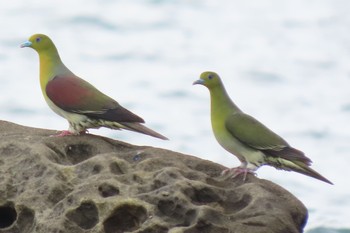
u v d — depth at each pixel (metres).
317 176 16.61
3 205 14.96
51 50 17.58
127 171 15.19
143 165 15.30
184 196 14.45
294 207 15.15
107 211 14.32
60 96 17.06
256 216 14.57
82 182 14.84
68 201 14.52
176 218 14.35
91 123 16.98
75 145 16.27
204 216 14.18
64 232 14.26
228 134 16.97
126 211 14.42
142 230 14.16
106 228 14.36
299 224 15.19
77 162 16.08
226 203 14.94
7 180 15.03
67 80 17.31
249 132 16.78
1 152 15.53
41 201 14.66
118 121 16.89
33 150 15.34
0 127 17.09
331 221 25.00
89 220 14.48
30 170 15.12
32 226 14.58
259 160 16.86
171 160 15.53
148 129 16.91
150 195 14.48
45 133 17.02
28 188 14.85
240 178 15.78
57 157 15.62
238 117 16.97
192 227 14.10
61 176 14.97
